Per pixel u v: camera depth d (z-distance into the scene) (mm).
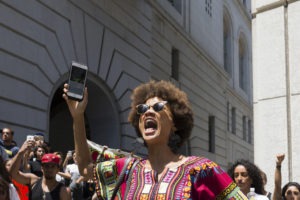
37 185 6270
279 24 8773
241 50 40844
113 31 17234
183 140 2988
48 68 13633
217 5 32656
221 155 30828
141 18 19625
